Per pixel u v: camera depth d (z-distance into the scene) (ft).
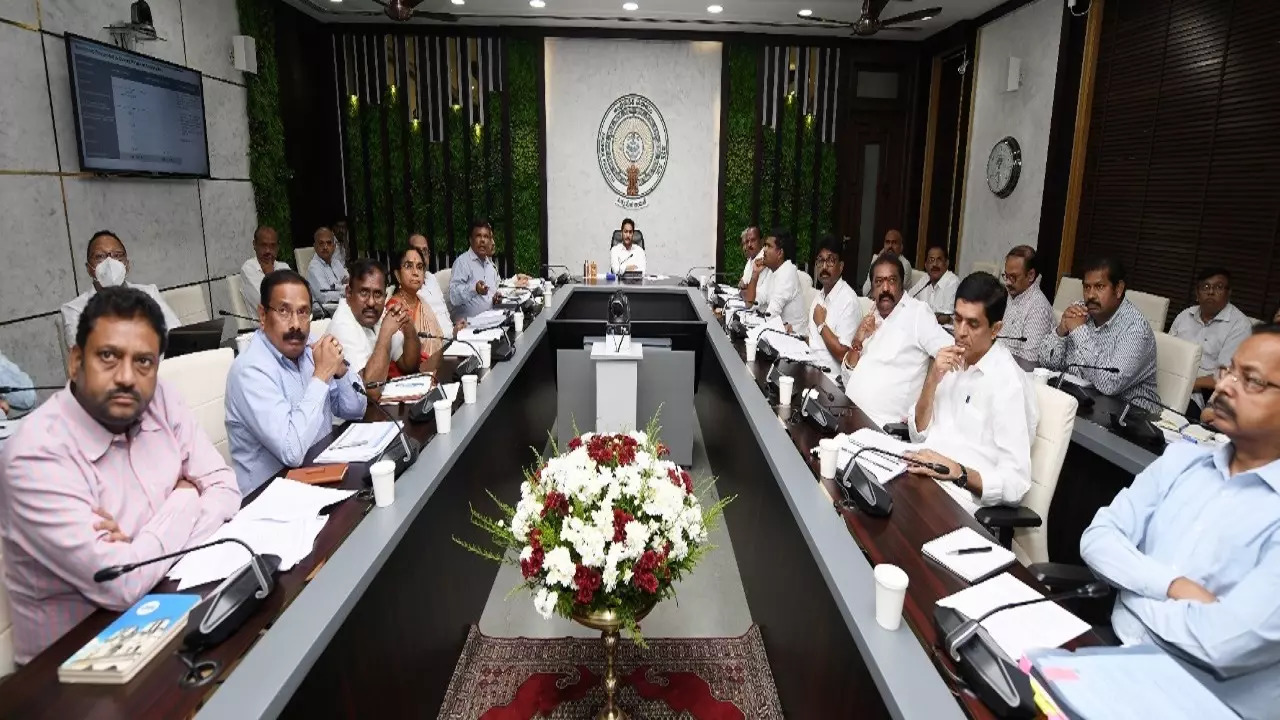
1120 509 5.13
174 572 4.39
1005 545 6.80
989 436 6.86
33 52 13.15
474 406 8.35
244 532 4.81
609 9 22.63
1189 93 14.98
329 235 20.59
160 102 16.42
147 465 4.86
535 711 6.78
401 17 16.30
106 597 4.14
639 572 4.83
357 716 4.54
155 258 16.89
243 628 3.84
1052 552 9.34
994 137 22.07
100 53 14.48
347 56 25.23
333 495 5.45
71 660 3.42
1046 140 19.48
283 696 3.40
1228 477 4.54
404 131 25.88
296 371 6.97
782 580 6.59
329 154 25.44
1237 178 13.92
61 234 13.92
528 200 26.50
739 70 25.81
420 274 11.62
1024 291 13.96
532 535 5.11
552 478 5.38
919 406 7.90
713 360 12.85
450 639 7.07
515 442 10.64
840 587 4.47
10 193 12.77
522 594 8.91
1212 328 12.46
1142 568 4.51
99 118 14.52
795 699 6.03
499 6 22.40
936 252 19.17
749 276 20.01
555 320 14.10
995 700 3.31
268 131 21.11
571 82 26.40
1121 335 10.02
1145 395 10.12
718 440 12.05
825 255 13.10
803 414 8.03
